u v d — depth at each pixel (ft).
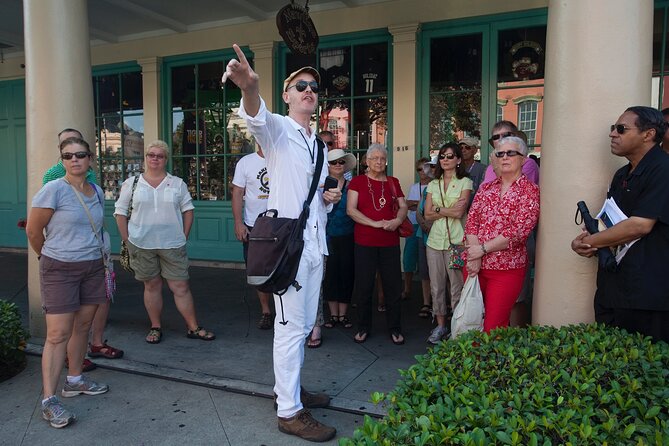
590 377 7.08
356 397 11.43
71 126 14.93
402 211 14.65
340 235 15.98
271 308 18.79
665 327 8.67
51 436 10.07
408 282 19.70
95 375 12.94
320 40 23.93
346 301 16.34
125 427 10.37
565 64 9.68
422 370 7.55
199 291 21.45
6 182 32.04
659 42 19.08
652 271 8.46
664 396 6.57
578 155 9.64
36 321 15.35
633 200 8.60
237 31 25.50
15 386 12.36
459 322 10.78
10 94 31.50
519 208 10.64
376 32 22.86
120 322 17.12
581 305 9.82
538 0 20.10
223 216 26.76
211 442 9.78
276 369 9.99
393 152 22.65
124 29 27.02
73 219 10.76
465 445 5.44
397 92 22.34
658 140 8.57
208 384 12.15
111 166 29.55
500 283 10.85
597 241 8.84
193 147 27.48
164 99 27.76
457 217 14.08
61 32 14.73
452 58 21.90
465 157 16.96
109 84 29.17
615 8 9.33
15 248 32.12
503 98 21.26
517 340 8.62
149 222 14.51
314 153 10.03
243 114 8.57
